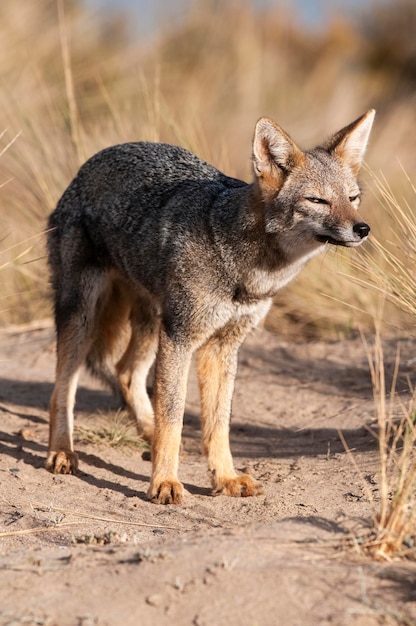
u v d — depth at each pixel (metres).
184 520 10.66
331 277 19.20
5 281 19.94
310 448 13.54
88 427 14.62
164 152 13.38
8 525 10.26
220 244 11.65
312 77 38.38
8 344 19.12
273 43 40.34
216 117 31.52
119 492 11.84
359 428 13.74
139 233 12.66
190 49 34.78
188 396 16.34
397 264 14.08
